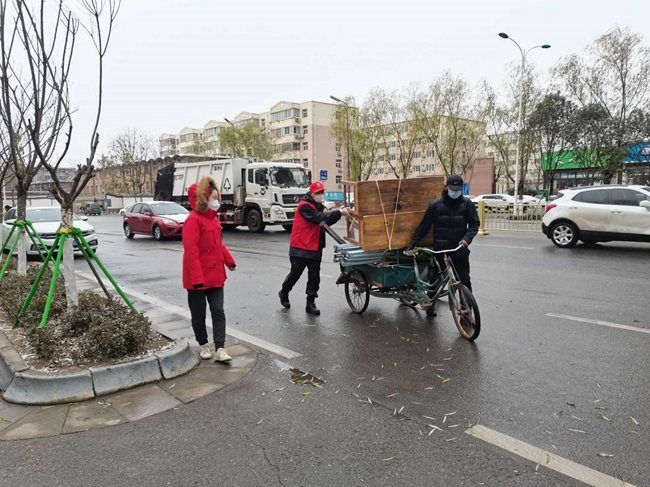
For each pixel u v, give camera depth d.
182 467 2.85
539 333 5.27
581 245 12.87
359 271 6.20
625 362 4.36
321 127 74.75
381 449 2.99
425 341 5.12
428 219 5.53
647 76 22.61
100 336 4.15
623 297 6.83
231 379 4.16
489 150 43.34
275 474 2.75
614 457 2.86
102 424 3.38
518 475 2.70
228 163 20.14
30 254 13.05
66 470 2.84
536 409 3.49
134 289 8.51
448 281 5.44
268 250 13.69
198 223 4.43
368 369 4.35
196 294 4.58
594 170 25.92
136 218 19.02
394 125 39.31
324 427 3.29
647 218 11.27
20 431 3.30
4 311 5.73
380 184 5.65
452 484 2.62
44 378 3.72
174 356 4.26
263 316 6.31
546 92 26.67
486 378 4.08
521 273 8.90
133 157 55.47
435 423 3.31
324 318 6.16
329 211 6.23
